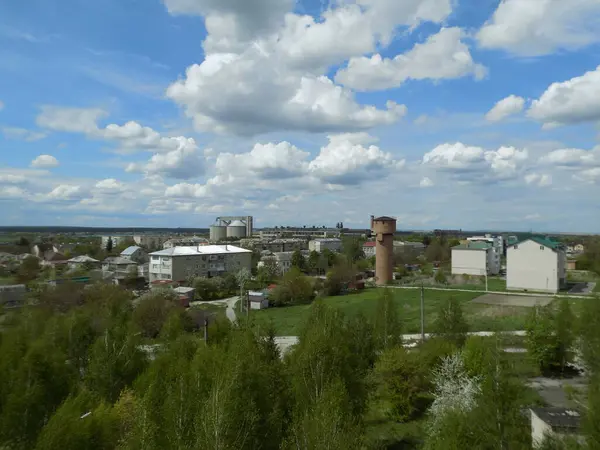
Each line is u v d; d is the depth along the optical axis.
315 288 92.12
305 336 28.83
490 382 17.14
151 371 25.94
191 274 103.75
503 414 16.42
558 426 18.52
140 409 19.78
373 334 37.03
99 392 27.62
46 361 25.97
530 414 20.95
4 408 23.55
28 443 22.73
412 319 57.88
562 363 35.12
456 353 30.00
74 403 20.70
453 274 105.94
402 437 26.81
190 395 19.70
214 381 19.66
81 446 18.38
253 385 19.98
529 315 39.12
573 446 15.12
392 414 29.61
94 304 62.66
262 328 29.20
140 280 105.81
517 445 15.81
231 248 118.06
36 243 173.25
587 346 30.89
